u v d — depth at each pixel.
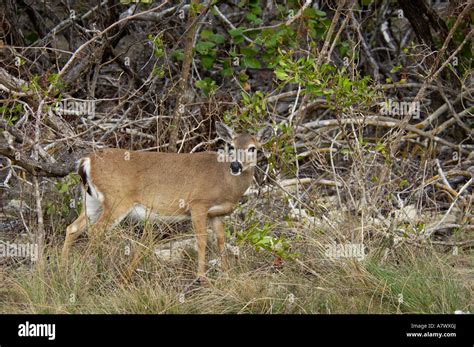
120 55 14.54
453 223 13.63
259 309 10.06
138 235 12.01
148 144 14.62
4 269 10.95
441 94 15.63
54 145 12.90
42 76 13.26
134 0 13.19
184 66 13.67
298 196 12.98
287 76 11.92
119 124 13.31
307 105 14.22
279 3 18.61
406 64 18.56
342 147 14.41
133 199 11.81
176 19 15.78
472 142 17.16
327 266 11.02
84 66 14.32
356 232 11.62
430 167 14.96
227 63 15.50
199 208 11.80
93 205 11.91
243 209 13.04
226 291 10.28
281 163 12.95
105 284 10.64
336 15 13.30
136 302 9.97
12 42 15.29
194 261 11.79
